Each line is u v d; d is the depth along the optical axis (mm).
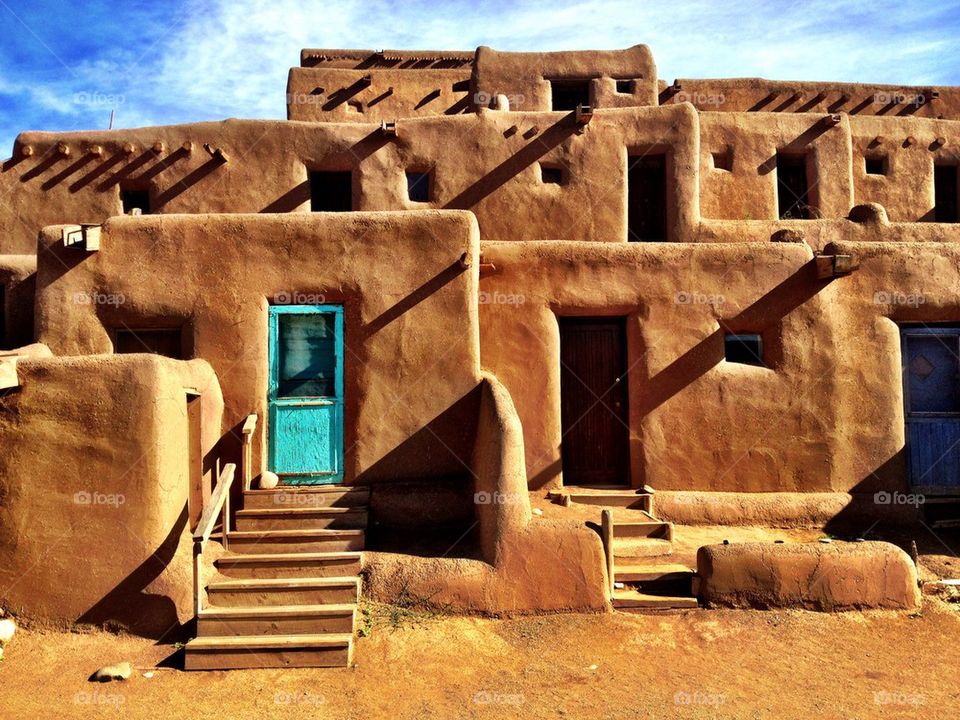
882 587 6863
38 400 6641
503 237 11906
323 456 8484
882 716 5207
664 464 9320
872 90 16016
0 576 6492
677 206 11914
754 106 15750
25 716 5227
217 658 5926
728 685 5633
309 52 17531
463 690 5574
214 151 12055
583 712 5262
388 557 7098
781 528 9039
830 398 9406
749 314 9500
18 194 12414
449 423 8531
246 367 8477
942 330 9648
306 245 8664
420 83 16250
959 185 14703
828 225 11812
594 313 9617
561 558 6828
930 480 9492
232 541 7410
